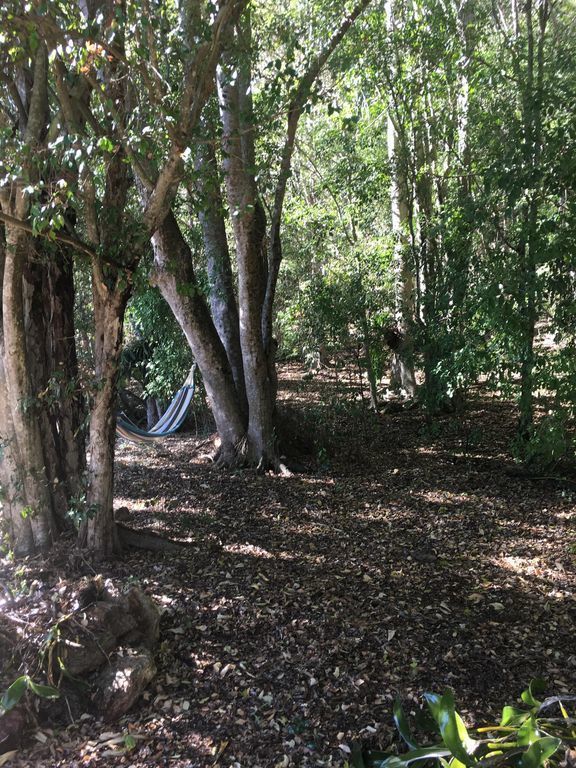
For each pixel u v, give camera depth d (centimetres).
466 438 830
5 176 327
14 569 383
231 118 559
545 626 369
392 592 411
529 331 618
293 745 265
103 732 271
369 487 652
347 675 314
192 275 674
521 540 503
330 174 962
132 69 328
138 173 349
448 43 813
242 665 321
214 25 323
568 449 644
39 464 415
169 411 807
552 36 780
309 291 824
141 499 616
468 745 162
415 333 838
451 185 930
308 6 630
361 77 828
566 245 548
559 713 280
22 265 383
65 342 435
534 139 580
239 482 668
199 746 264
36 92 367
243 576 425
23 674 276
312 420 795
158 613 336
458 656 333
